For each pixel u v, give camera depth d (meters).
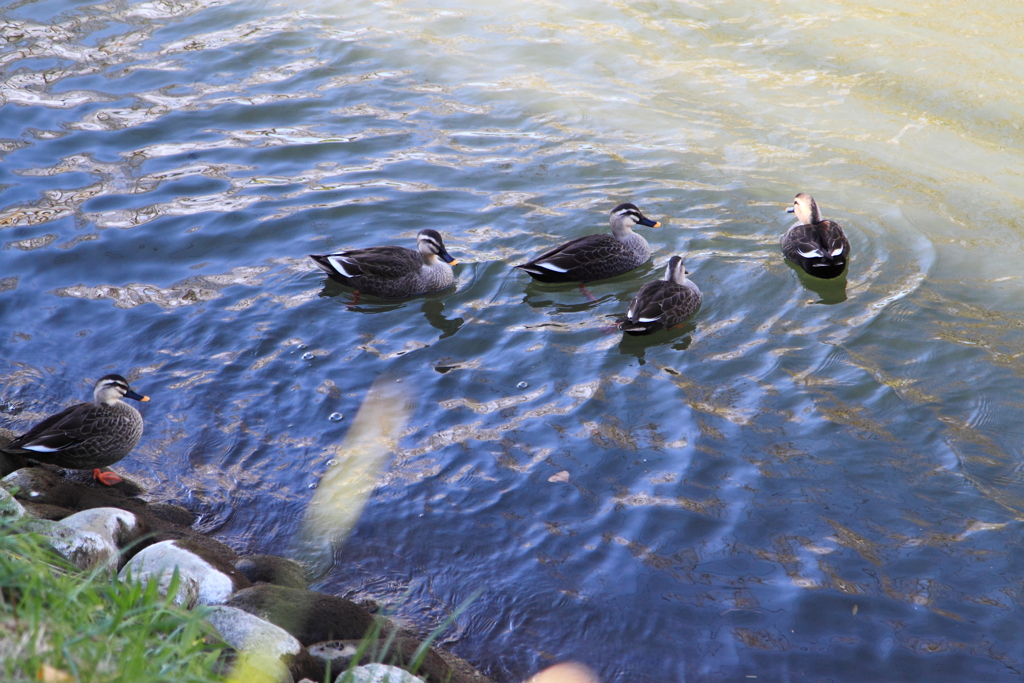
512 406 6.14
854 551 5.70
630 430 6.05
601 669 5.51
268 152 7.34
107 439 5.88
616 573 5.68
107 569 5.38
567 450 5.99
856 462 5.91
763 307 6.49
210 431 6.08
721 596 5.62
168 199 7.05
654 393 6.17
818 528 5.75
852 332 6.35
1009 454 5.92
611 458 5.96
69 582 4.38
